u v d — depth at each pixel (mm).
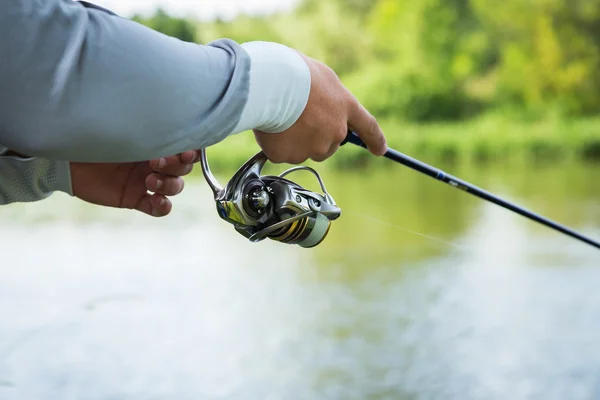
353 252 7516
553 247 7777
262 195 1465
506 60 23188
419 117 22641
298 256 7203
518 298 5723
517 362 4434
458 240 8289
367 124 1353
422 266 6871
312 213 1508
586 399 3996
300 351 4504
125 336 4625
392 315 5262
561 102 22719
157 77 1083
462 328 4988
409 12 23453
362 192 12500
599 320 5117
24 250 7191
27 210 9344
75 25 1052
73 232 8133
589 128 20969
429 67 23156
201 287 5891
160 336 4656
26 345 4371
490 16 23250
